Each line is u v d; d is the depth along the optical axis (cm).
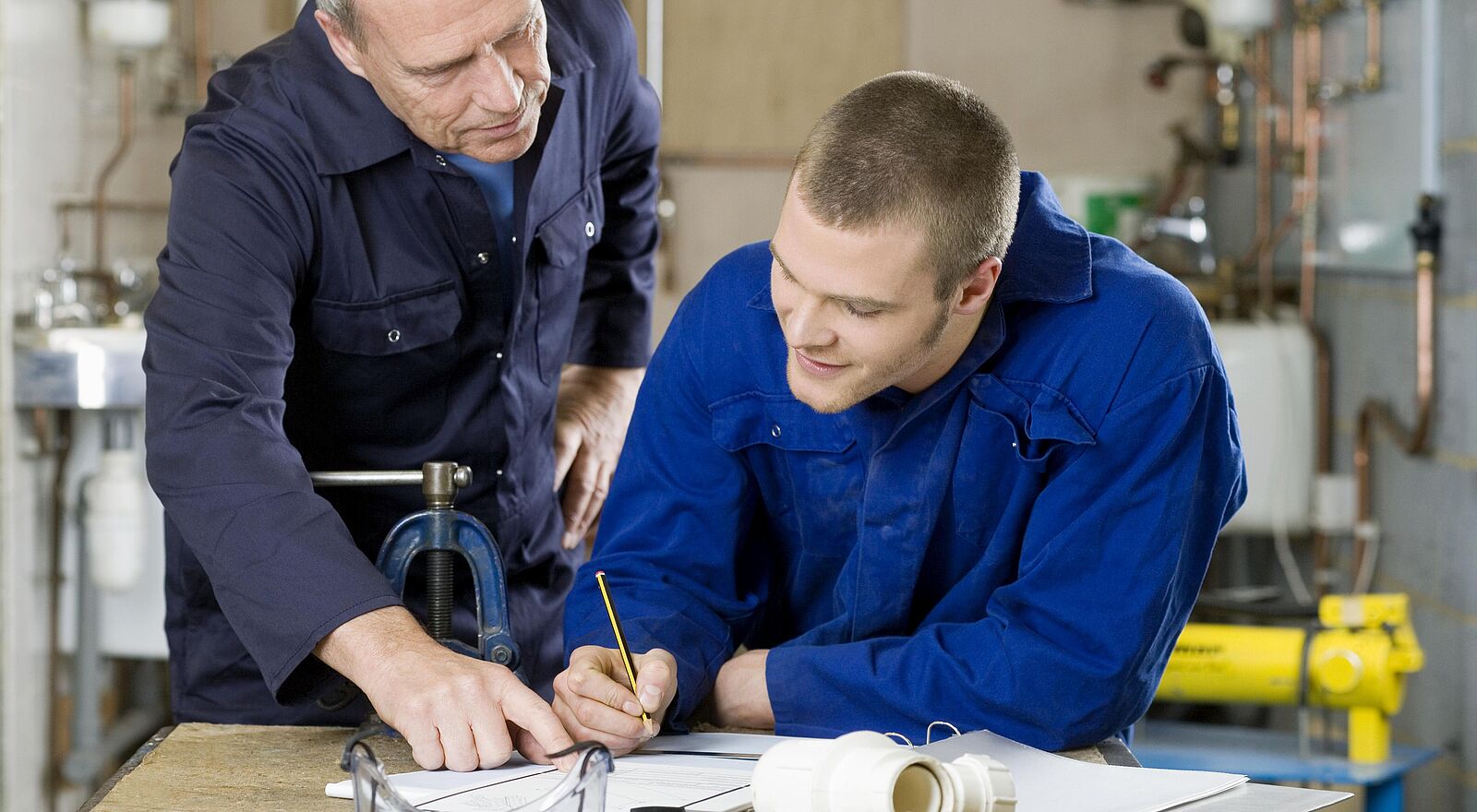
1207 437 139
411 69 149
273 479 141
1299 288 357
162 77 386
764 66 438
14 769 315
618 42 194
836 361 127
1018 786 123
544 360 188
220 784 125
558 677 139
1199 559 142
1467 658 268
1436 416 282
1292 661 238
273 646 136
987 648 138
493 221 174
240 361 150
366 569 138
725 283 152
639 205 212
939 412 142
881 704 140
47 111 329
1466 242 268
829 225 120
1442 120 278
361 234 167
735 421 150
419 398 177
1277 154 369
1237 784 124
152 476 144
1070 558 137
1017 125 429
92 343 310
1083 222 386
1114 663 135
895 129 121
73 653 341
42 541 328
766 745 138
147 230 383
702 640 149
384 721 134
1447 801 275
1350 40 325
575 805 107
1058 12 425
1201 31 387
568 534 209
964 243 123
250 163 158
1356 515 320
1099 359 136
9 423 310
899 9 435
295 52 166
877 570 147
